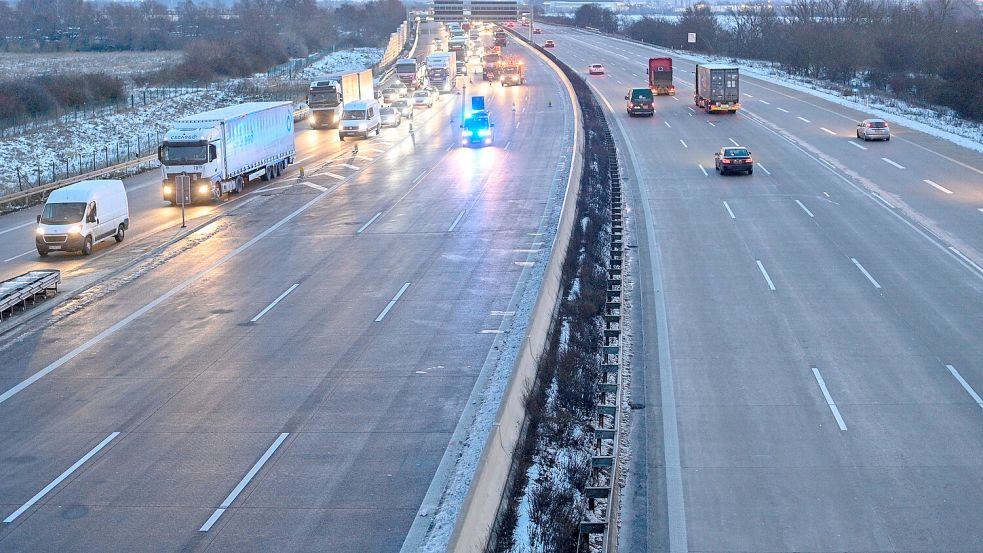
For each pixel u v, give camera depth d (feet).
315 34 599.57
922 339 73.56
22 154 208.64
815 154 171.01
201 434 58.65
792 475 52.47
